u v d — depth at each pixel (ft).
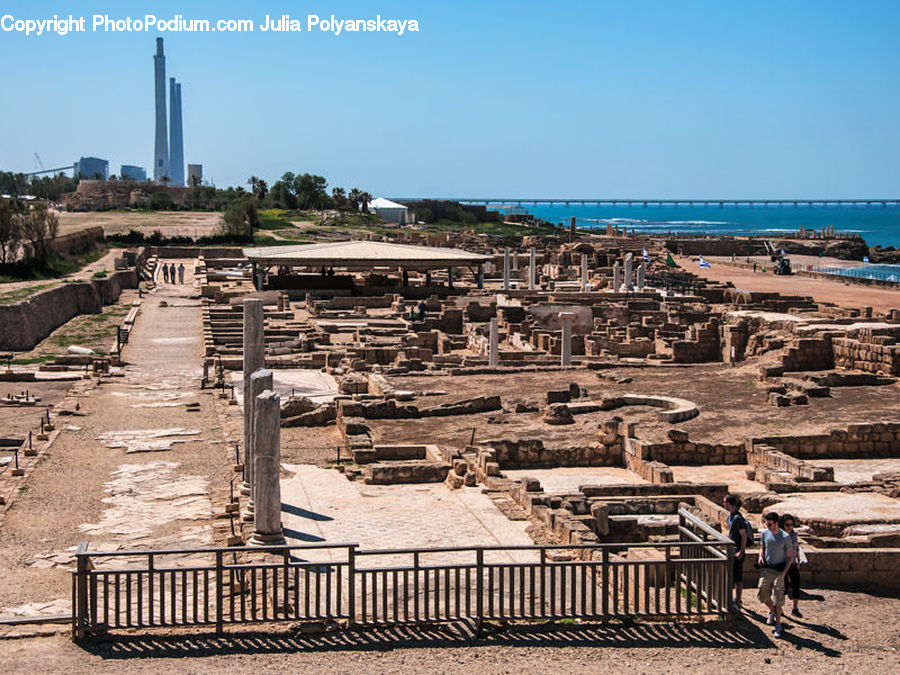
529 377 158.20
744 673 55.16
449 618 59.72
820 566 69.26
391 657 56.18
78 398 154.10
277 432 75.97
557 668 55.21
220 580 58.75
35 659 55.57
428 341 216.13
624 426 111.55
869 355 158.51
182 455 116.16
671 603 64.69
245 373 91.50
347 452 113.39
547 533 80.43
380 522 83.97
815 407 130.00
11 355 199.31
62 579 73.26
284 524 83.30
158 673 53.78
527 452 110.32
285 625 59.47
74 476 105.70
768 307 266.77
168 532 85.10
